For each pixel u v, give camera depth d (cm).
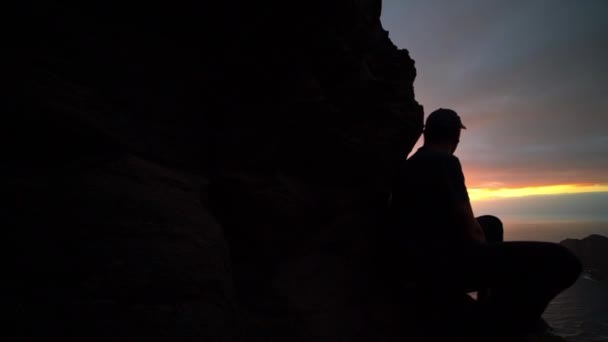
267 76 289
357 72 334
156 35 252
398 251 217
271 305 234
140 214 165
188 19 259
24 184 153
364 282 282
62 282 127
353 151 311
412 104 368
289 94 294
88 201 159
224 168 269
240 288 242
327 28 308
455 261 190
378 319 254
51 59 195
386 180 338
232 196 258
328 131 303
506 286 189
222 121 282
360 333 238
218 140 275
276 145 293
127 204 167
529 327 182
